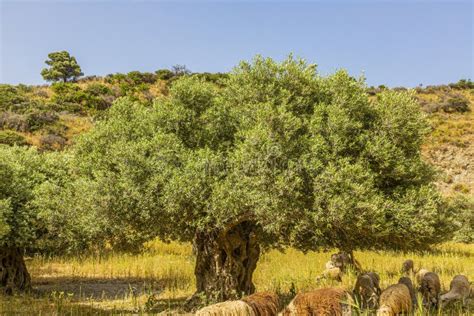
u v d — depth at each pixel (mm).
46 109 42531
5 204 11453
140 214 9891
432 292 11398
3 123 37875
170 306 11945
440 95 59375
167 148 10172
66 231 11797
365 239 11227
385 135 10297
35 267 17828
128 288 14789
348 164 9352
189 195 9352
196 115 11406
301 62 11203
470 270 17641
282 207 8906
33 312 11164
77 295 13695
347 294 8750
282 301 12047
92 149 11461
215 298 11016
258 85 10906
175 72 58969
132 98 47688
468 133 49500
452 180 44688
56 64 60156
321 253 20641
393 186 10758
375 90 53969
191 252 20375
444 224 11320
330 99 10930
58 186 12758
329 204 8992
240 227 11383
